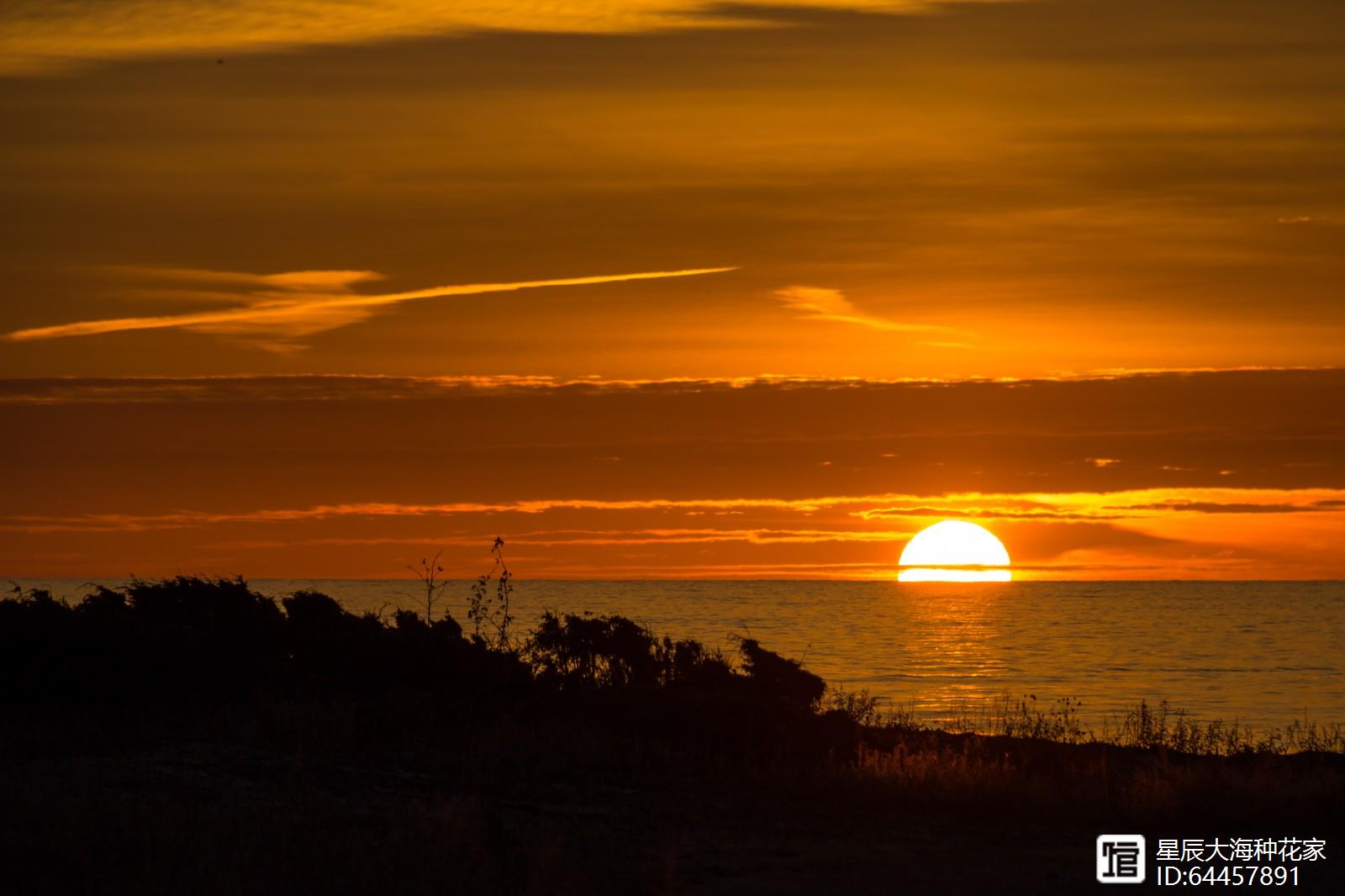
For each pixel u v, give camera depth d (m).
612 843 42.62
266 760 52.78
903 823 48.62
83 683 63.00
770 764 56.88
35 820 38.91
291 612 76.81
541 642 74.81
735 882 38.91
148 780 47.69
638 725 62.66
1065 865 42.62
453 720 63.19
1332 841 47.22
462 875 35.97
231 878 34.41
